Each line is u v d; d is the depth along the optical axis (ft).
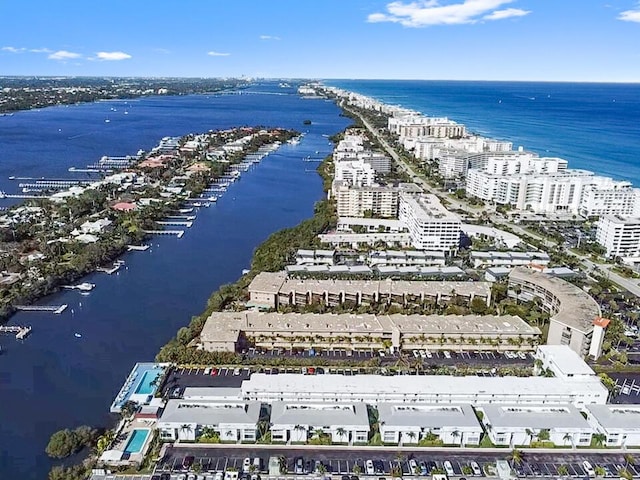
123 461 568.82
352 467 568.00
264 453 586.45
